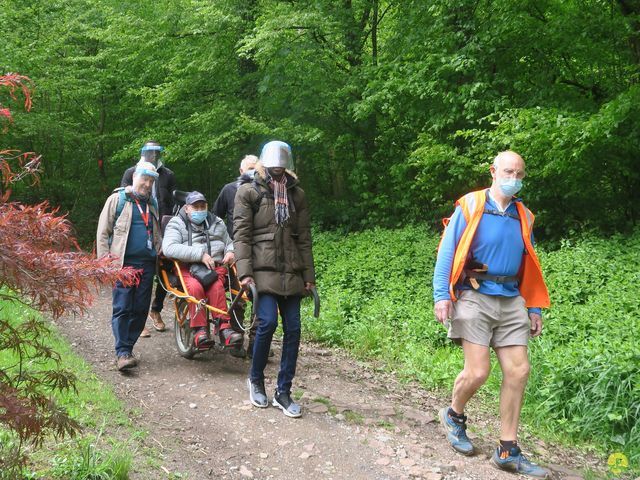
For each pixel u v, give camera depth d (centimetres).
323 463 382
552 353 534
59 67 1383
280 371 461
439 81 943
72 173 1586
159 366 558
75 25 1424
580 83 968
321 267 974
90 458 316
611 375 476
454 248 382
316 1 1119
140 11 1321
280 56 1120
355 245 1044
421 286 814
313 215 1252
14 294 261
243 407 462
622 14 880
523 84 962
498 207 381
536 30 912
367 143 1209
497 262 376
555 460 432
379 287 846
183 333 592
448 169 988
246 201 442
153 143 672
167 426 418
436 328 679
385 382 581
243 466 369
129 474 321
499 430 474
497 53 956
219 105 1209
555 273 739
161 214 680
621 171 873
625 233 863
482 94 934
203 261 555
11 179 250
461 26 959
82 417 389
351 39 1198
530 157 822
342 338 706
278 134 1130
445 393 560
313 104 1163
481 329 379
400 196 1149
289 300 457
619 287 671
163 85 1246
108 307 805
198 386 506
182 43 1261
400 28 1070
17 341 260
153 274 556
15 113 1338
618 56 925
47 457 318
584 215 920
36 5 1435
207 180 1609
